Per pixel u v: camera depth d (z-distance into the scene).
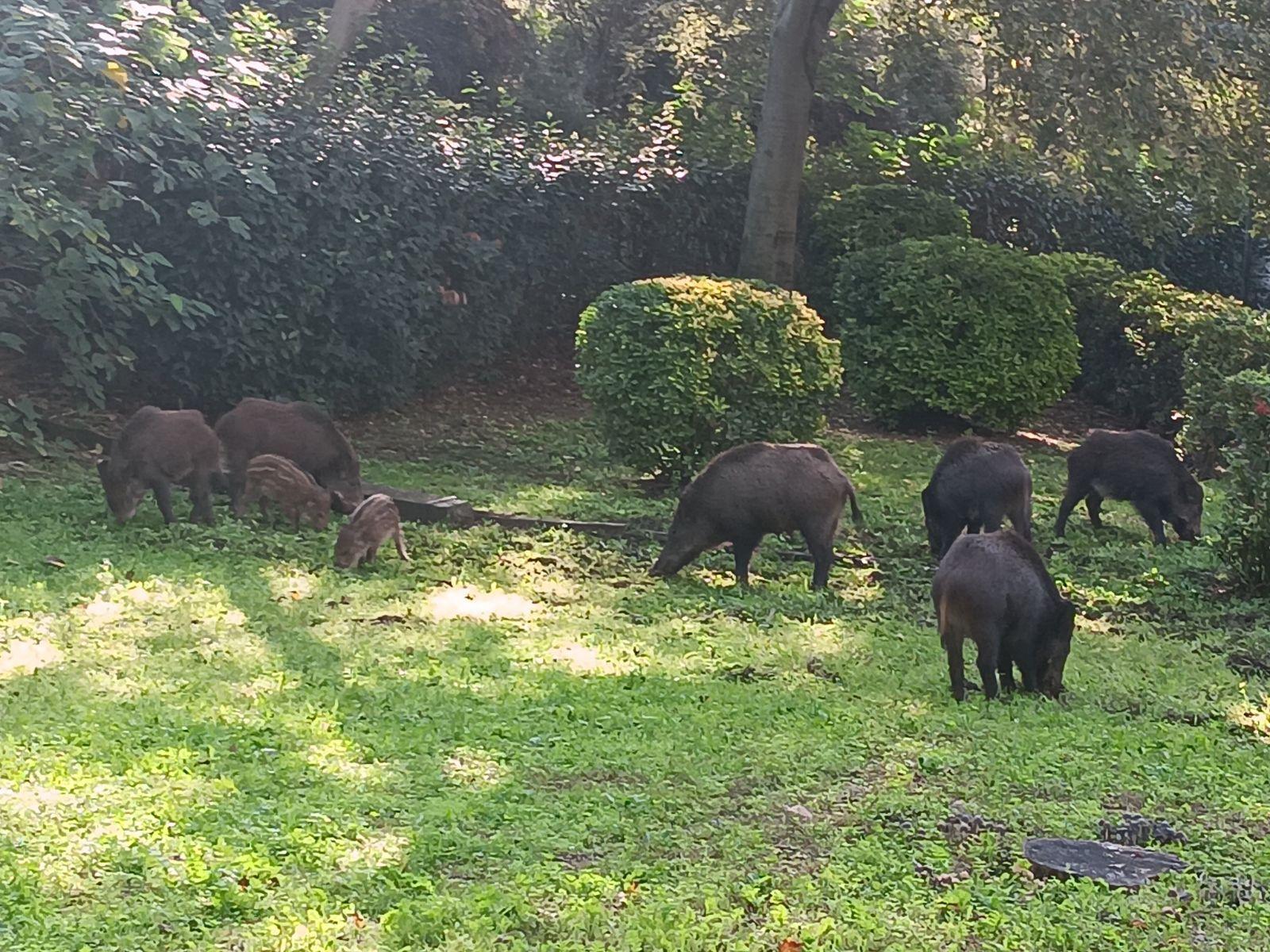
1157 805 5.82
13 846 4.65
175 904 4.32
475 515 11.41
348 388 14.73
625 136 20.28
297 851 4.78
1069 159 18.33
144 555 9.38
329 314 14.31
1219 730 7.14
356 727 6.32
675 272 19.92
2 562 8.82
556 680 7.31
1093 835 5.37
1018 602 7.46
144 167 13.04
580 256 18.48
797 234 20.69
